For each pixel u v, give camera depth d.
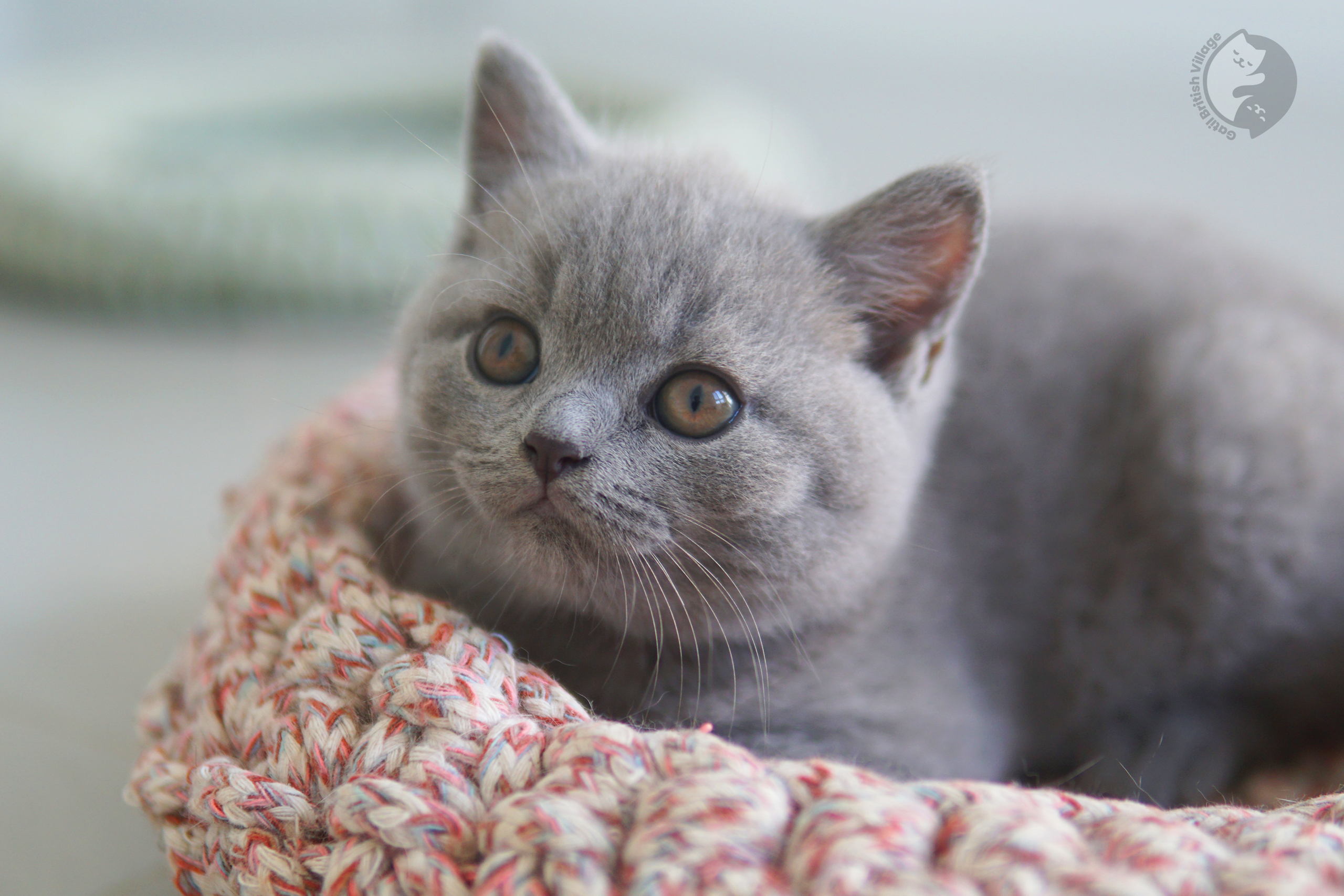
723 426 0.29
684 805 0.24
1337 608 0.35
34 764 0.34
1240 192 0.56
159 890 0.31
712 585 0.30
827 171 0.42
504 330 0.30
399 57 0.83
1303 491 0.35
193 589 0.41
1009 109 0.70
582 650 0.32
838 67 0.82
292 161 0.66
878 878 0.23
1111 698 0.36
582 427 0.28
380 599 0.29
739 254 0.30
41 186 0.61
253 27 1.07
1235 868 0.24
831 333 0.31
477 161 0.33
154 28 1.07
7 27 1.02
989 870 0.24
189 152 0.68
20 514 0.44
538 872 0.24
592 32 0.95
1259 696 0.36
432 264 0.34
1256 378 0.35
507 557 0.30
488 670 0.28
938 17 0.78
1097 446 0.36
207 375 0.56
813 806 0.24
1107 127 0.64
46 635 0.38
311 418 0.37
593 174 0.32
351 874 0.26
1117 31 0.67
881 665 0.32
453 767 0.26
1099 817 0.25
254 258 0.60
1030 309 0.37
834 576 0.31
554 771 0.26
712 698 0.31
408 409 0.32
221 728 0.29
